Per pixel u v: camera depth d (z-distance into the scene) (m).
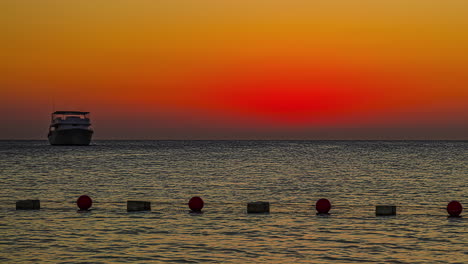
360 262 19.47
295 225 26.97
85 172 67.94
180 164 87.88
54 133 196.75
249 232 25.08
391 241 23.05
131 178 58.66
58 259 19.67
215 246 21.97
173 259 19.80
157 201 37.69
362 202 37.28
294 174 65.12
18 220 28.25
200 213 31.23
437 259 19.86
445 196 41.28
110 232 24.95
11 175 62.34
